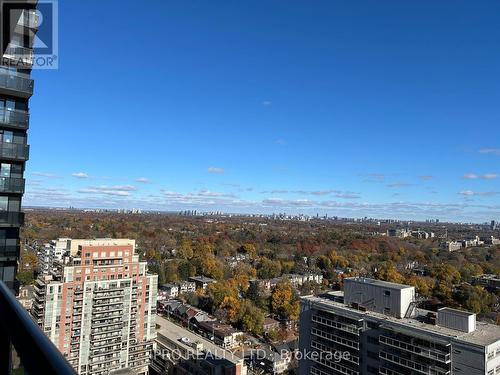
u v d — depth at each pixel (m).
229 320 87.00
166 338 64.31
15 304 2.22
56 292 51.81
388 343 36.47
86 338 53.94
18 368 1.95
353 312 40.22
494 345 31.53
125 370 31.47
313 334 44.38
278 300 95.94
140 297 59.44
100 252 55.62
